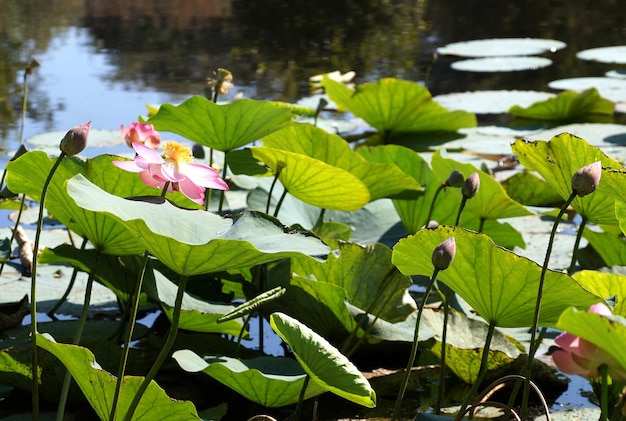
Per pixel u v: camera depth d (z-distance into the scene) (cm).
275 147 326
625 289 212
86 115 552
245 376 203
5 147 473
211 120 288
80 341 264
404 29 977
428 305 305
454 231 187
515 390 221
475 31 984
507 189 425
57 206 236
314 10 1073
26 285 312
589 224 398
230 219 187
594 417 231
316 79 687
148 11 1029
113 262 258
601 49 859
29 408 224
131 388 178
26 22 938
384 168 306
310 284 248
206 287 275
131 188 235
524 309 193
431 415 194
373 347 265
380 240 342
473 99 671
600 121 614
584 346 137
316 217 347
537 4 1183
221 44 835
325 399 243
